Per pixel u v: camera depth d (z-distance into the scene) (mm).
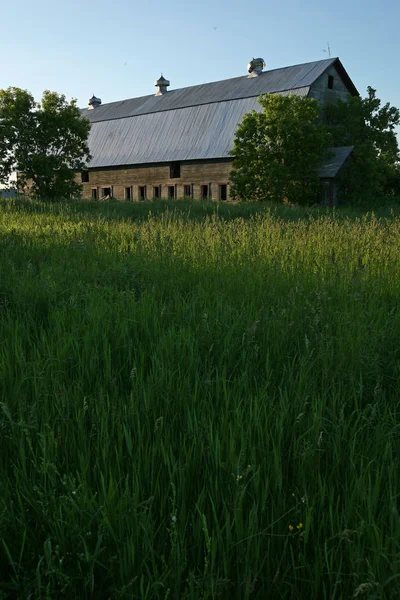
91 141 65500
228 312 5430
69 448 3109
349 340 4531
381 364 4273
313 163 39562
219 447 2930
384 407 3678
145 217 21391
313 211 25922
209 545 2205
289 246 9648
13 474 2949
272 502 2574
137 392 3633
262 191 39594
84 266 8242
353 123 45406
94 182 62531
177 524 2449
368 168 41250
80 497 2529
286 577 2305
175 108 58344
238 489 2443
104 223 15133
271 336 4855
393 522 2412
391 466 2770
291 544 2469
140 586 2199
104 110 71250
